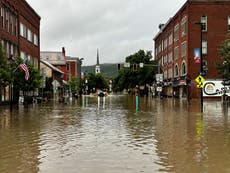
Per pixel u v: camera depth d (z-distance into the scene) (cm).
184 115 2866
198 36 6944
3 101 4503
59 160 1116
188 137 1603
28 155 1205
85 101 6212
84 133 1764
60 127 2033
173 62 8506
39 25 7331
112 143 1449
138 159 1127
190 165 1039
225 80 4844
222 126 2034
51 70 8750
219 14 6912
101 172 956
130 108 3941
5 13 4756
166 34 9656
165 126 2058
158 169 989
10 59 3909
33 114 3027
